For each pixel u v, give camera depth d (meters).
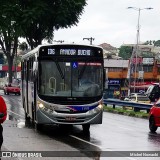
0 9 52.72
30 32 57.84
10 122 23.92
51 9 54.16
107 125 24.27
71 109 18.75
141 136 19.06
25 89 25.38
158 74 92.88
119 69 96.50
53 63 19.20
